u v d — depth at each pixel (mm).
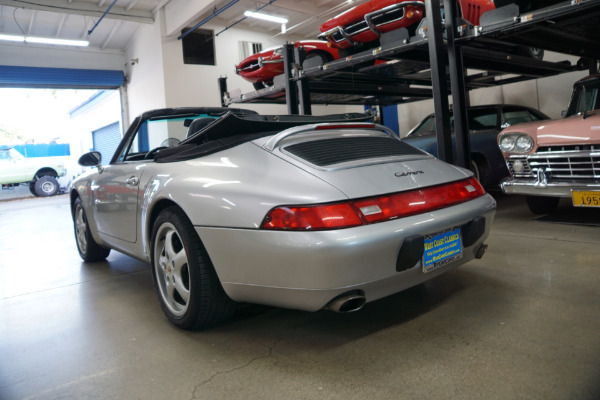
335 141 1861
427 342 1635
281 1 11023
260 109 12836
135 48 12992
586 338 1562
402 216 1555
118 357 1719
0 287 2998
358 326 1837
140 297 2514
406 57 4355
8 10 10711
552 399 1216
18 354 1826
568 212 3986
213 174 1772
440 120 3521
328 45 4453
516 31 3572
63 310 2377
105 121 16594
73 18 11562
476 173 4855
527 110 5574
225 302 1807
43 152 18312
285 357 1609
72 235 5340
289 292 1503
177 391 1426
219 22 12312
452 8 3512
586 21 3754
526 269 2412
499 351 1518
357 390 1345
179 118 2857
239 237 1560
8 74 11930
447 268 1767
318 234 1406
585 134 2875
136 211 2295
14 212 9445
